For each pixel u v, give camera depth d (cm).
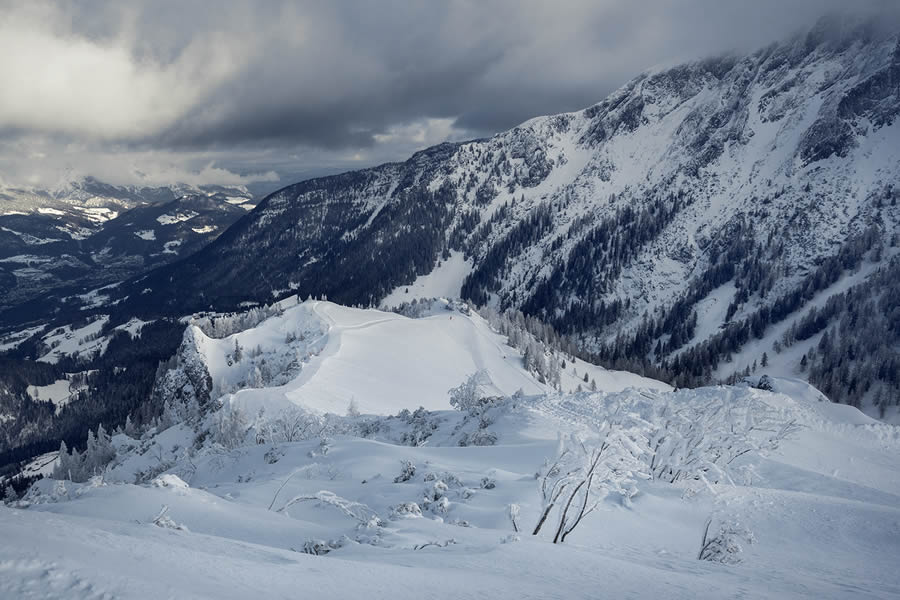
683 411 2009
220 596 415
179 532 723
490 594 595
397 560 858
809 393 5291
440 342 13000
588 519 1520
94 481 1602
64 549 440
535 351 13325
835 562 1293
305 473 2653
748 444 2019
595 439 1412
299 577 560
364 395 8500
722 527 1301
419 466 2477
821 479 2383
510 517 1480
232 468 3450
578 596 636
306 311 14288
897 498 2203
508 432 3500
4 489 11775
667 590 733
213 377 12369
